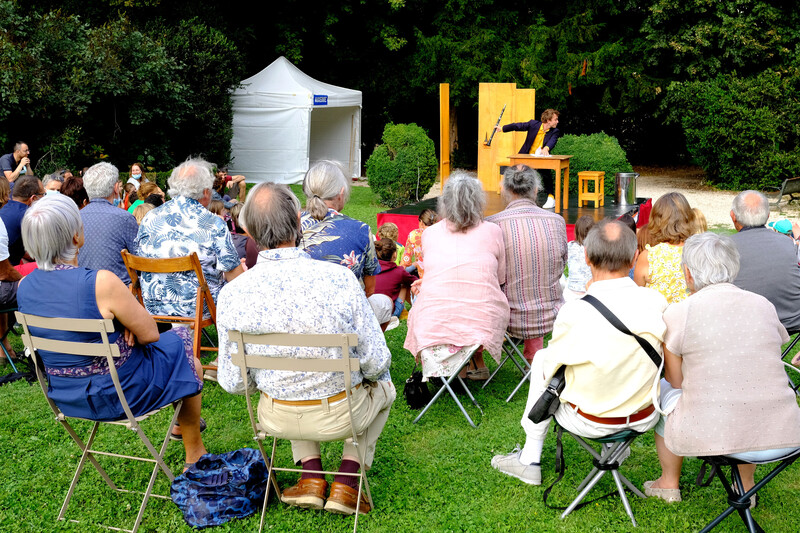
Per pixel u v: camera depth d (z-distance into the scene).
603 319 2.82
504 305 3.98
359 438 3.07
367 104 24.03
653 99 21.64
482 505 3.20
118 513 3.12
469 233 4.00
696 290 2.85
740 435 2.63
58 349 2.82
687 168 23.62
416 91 23.20
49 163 13.70
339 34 22.20
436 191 17.33
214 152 17.19
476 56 20.83
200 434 3.56
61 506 3.18
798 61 17.39
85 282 2.80
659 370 2.82
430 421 4.07
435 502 3.21
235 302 2.71
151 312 4.16
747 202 4.03
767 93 16.42
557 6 22.06
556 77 20.97
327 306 2.69
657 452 3.41
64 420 3.05
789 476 3.45
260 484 3.15
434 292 3.93
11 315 5.37
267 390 2.79
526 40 21.42
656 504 3.14
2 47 12.49
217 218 4.16
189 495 3.06
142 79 14.59
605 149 13.13
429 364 3.92
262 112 17.62
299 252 2.74
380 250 5.10
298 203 2.83
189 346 3.27
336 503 2.94
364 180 19.39
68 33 13.97
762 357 2.66
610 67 20.67
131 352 2.95
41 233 2.80
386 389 3.14
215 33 17.45
